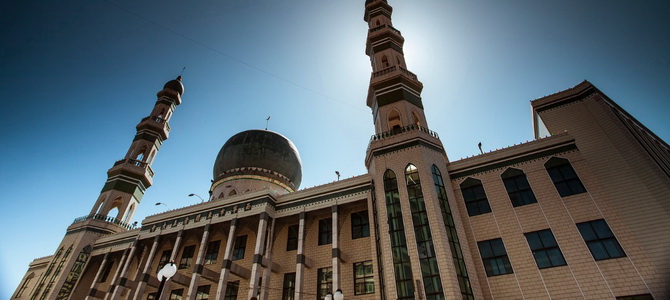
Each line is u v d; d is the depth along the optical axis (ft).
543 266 62.18
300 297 75.72
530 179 71.97
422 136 80.18
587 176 67.46
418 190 71.77
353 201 84.58
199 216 98.63
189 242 104.22
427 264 62.03
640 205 60.34
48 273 111.86
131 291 98.53
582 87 78.23
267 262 83.87
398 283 62.95
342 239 84.33
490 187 74.74
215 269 93.61
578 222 63.82
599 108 73.72
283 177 128.88
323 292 79.41
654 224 57.72
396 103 92.17
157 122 151.64
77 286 108.58
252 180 123.44
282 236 92.48
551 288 59.77
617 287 55.93
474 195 75.31
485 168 77.51
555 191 68.54
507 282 63.05
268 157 128.47
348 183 87.66
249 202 93.40
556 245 63.21
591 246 60.80
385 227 70.69
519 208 69.67
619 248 58.80
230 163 128.57
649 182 61.26
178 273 91.25
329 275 81.15
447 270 59.67
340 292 60.85
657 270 54.39
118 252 112.98
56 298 103.19
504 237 67.77
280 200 94.22
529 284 61.46
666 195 58.65
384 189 75.77
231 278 90.84
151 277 96.53
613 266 57.67
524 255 64.44
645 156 63.77
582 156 69.92
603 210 63.05
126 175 133.59
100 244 116.06
